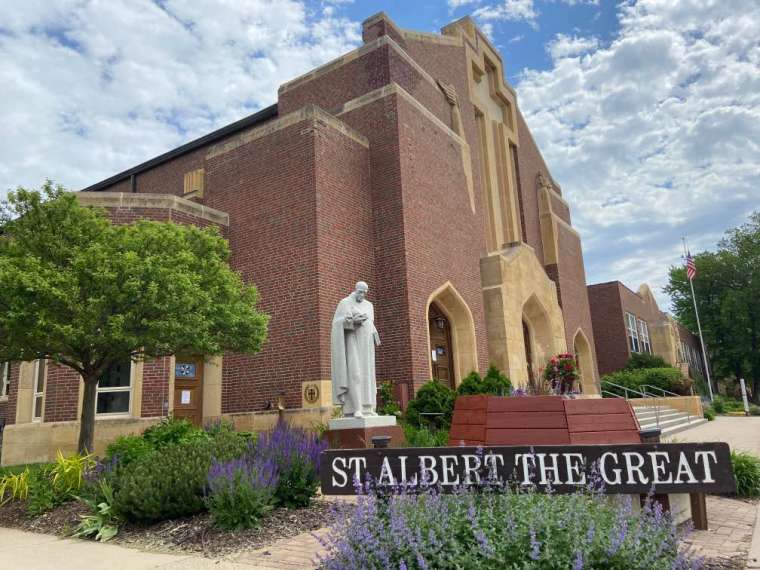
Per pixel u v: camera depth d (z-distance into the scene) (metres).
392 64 20.14
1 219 10.69
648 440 6.63
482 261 22.91
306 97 22.08
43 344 10.11
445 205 20.92
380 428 11.49
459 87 25.33
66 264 10.58
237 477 7.57
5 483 10.02
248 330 12.20
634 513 5.28
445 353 20.45
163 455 9.09
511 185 28.98
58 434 14.52
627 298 44.44
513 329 22.33
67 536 7.91
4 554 6.90
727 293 58.03
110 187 29.20
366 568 4.36
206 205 19.48
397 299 17.77
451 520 4.60
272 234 17.53
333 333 11.95
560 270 31.17
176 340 10.68
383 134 19.05
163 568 5.98
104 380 15.38
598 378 33.09
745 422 26.72
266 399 16.42
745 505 8.53
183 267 10.78
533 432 7.41
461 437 8.00
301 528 7.32
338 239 17.23
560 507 4.67
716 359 60.75
